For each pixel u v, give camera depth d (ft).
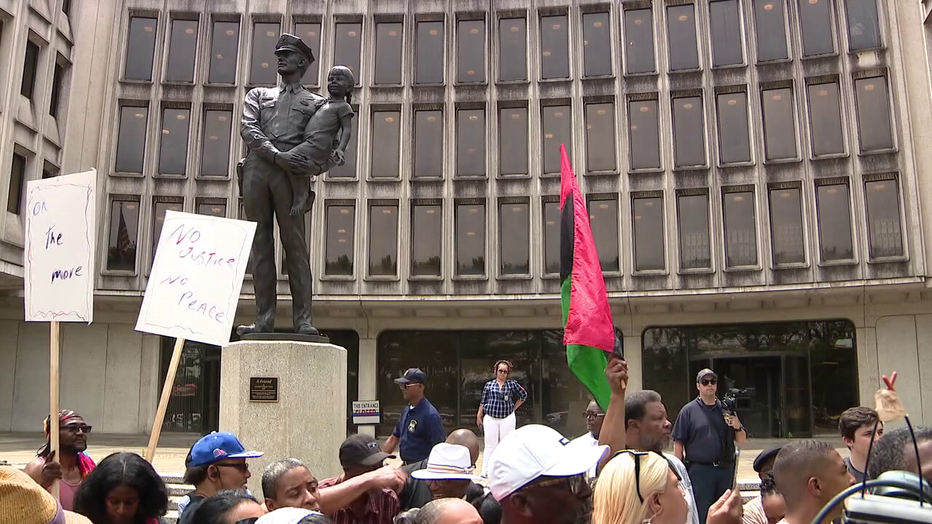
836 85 86.63
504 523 8.44
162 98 93.81
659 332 91.30
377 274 92.12
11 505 7.09
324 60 96.07
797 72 87.66
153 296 19.34
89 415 90.43
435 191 93.04
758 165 87.15
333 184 93.30
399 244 92.12
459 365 94.17
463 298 90.17
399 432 25.26
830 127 86.17
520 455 8.28
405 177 93.35
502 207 92.79
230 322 19.34
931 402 81.51
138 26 95.25
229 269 19.63
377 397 93.61
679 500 9.79
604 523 9.70
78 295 17.43
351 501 13.70
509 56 95.55
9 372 89.20
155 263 19.57
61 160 87.76
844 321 86.38
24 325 90.38
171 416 91.97
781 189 86.58
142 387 91.81
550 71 94.58
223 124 94.58
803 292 84.07
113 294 89.15
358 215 92.73
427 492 17.43
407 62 95.71
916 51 84.23
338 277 91.45
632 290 88.12
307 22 96.78
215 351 93.35
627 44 93.20
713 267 86.43
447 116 94.58
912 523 5.69
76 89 90.89
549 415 91.81
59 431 16.81
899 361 83.25
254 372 24.98
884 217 83.05
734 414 22.62
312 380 25.44
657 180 89.56
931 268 80.38
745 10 90.38
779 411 86.63
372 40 96.53
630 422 14.61
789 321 87.71
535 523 8.14
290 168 27.12
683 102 90.89
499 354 93.91
